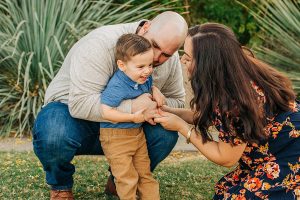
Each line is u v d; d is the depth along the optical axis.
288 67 6.73
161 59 3.21
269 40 7.52
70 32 6.04
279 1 6.75
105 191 3.91
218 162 3.04
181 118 3.46
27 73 5.46
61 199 3.50
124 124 3.26
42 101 5.70
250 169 3.09
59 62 5.92
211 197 3.94
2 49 5.85
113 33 3.31
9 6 6.18
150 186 3.43
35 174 4.27
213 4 7.57
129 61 3.10
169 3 7.32
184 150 5.22
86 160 4.75
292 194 2.93
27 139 5.44
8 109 5.85
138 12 6.44
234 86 2.81
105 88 3.28
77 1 6.38
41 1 6.04
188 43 2.90
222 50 2.82
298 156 2.95
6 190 3.91
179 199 3.86
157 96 3.33
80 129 3.40
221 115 2.87
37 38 5.80
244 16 7.65
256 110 2.81
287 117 2.95
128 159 3.30
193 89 2.89
